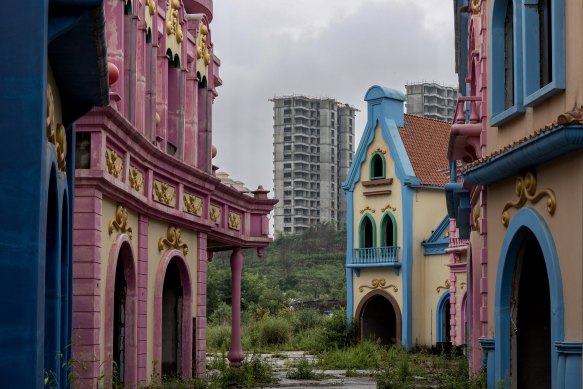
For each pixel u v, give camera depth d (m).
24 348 7.25
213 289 66.75
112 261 15.70
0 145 7.35
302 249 96.94
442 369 24.00
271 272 87.62
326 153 123.69
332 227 105.81
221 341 42.94
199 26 22.31
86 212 14.49
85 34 8.52
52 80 9.88
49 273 10.46
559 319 9.88
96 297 14.59
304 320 51.00
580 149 9.41
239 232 26.20
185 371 21.39
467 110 17.91
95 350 14.54
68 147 12.02
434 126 44.06
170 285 21.52
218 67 25.11
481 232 13.68
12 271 7.29
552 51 10.25
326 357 34.03
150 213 18.31
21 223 7.33
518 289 12.30
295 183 122.38
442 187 41.09
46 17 7.51
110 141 15.15
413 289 40.12
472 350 17.03
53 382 10.04
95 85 10.31
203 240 22.72
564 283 9.87
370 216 41.88
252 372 24.78
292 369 28.86
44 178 7.51
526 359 12.32
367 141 42.34
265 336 45.38
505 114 11.92
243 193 26.95
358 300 41.72
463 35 19.03
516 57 11.45
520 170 11.34
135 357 17.52
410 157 41.50
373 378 26.67
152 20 18.78
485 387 13.71
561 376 9.59
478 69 15.28
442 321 39.81
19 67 7.39
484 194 13.62
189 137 21.73
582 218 9.33
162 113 19.59
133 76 17.03
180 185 20.28
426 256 40.50
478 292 16.33
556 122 9.33
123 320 17.55
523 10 11.10
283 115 122.69
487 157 12.02
